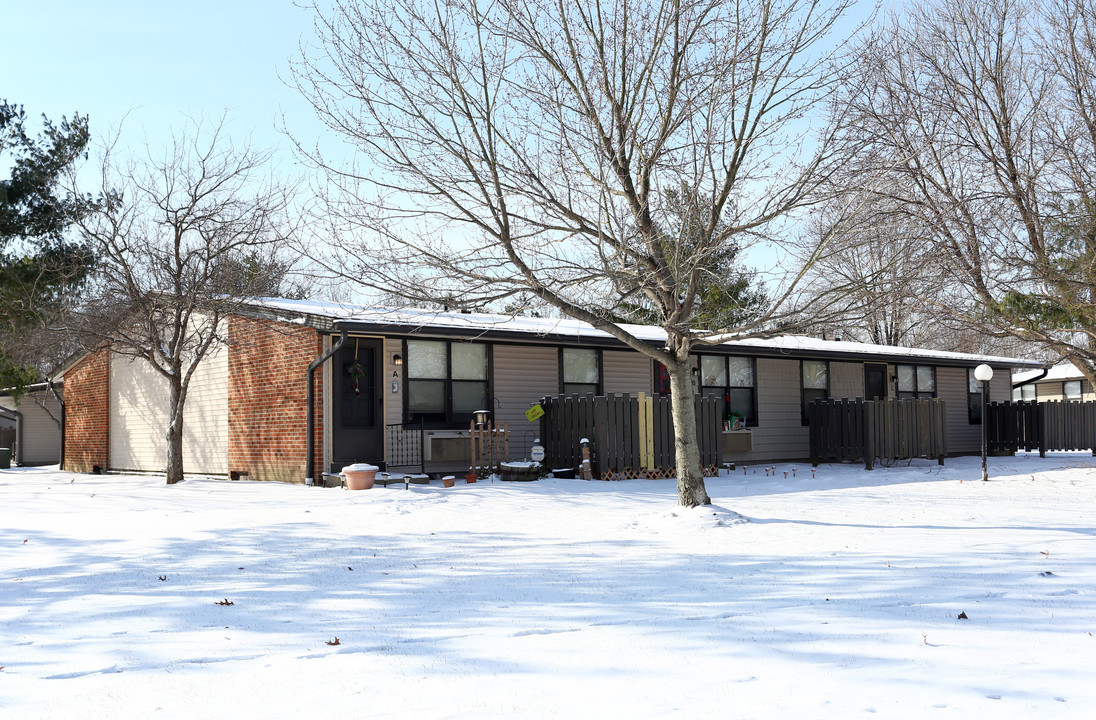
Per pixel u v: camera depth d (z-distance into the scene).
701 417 18.58
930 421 21.64
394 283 10.62
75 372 26.47
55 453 33.84
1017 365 27.16
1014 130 19.80
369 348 16.94
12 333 22.55
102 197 19.42
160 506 13.17
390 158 10.81
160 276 18.48
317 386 16.30
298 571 7.98
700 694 4.30
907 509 12.23
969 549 8.64
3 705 4.38
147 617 6.27
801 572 7.55
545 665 4.88
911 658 4.88
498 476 17.12
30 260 23.02
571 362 19.70
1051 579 7.12
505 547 9.19
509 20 10.82
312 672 4.85
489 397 18.28
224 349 19.47
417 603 6.59
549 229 11.15
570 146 10.96
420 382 17.50
